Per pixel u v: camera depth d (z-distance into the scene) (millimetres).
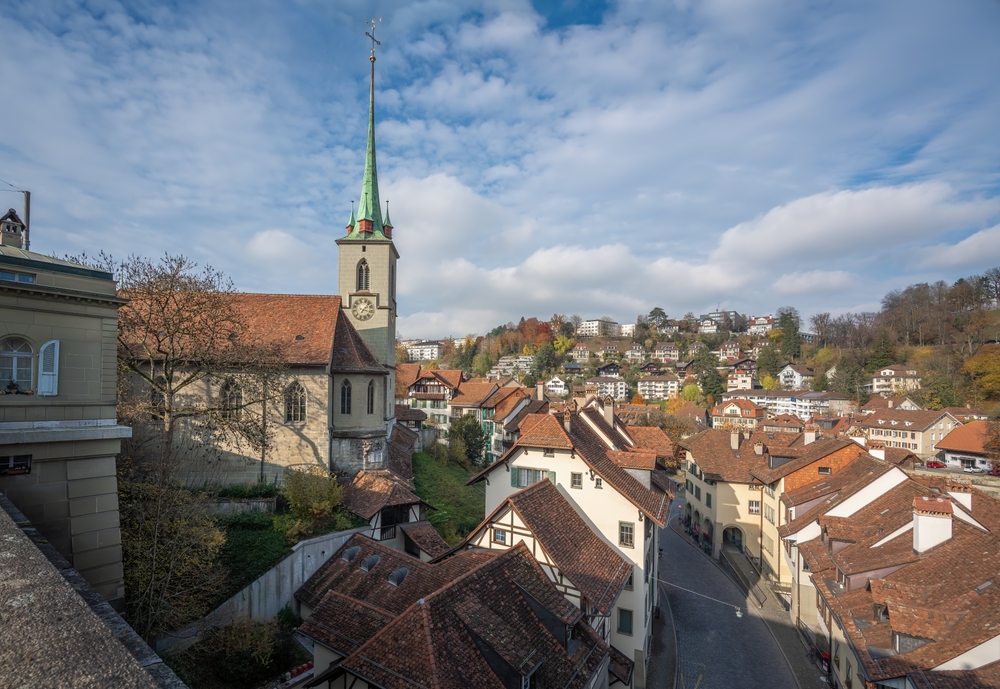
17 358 16656
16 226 21125
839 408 116688
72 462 17375
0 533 9547
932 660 17328
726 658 29391
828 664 27031
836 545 28781
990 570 19922
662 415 95125
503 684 14867
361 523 30188
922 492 28250
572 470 27828
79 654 5766
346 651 18531
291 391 35500
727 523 46438
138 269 29938
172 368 29219
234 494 32062
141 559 20953
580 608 21297
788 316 198875
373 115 52781
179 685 6656
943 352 104188
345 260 49594
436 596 15961
